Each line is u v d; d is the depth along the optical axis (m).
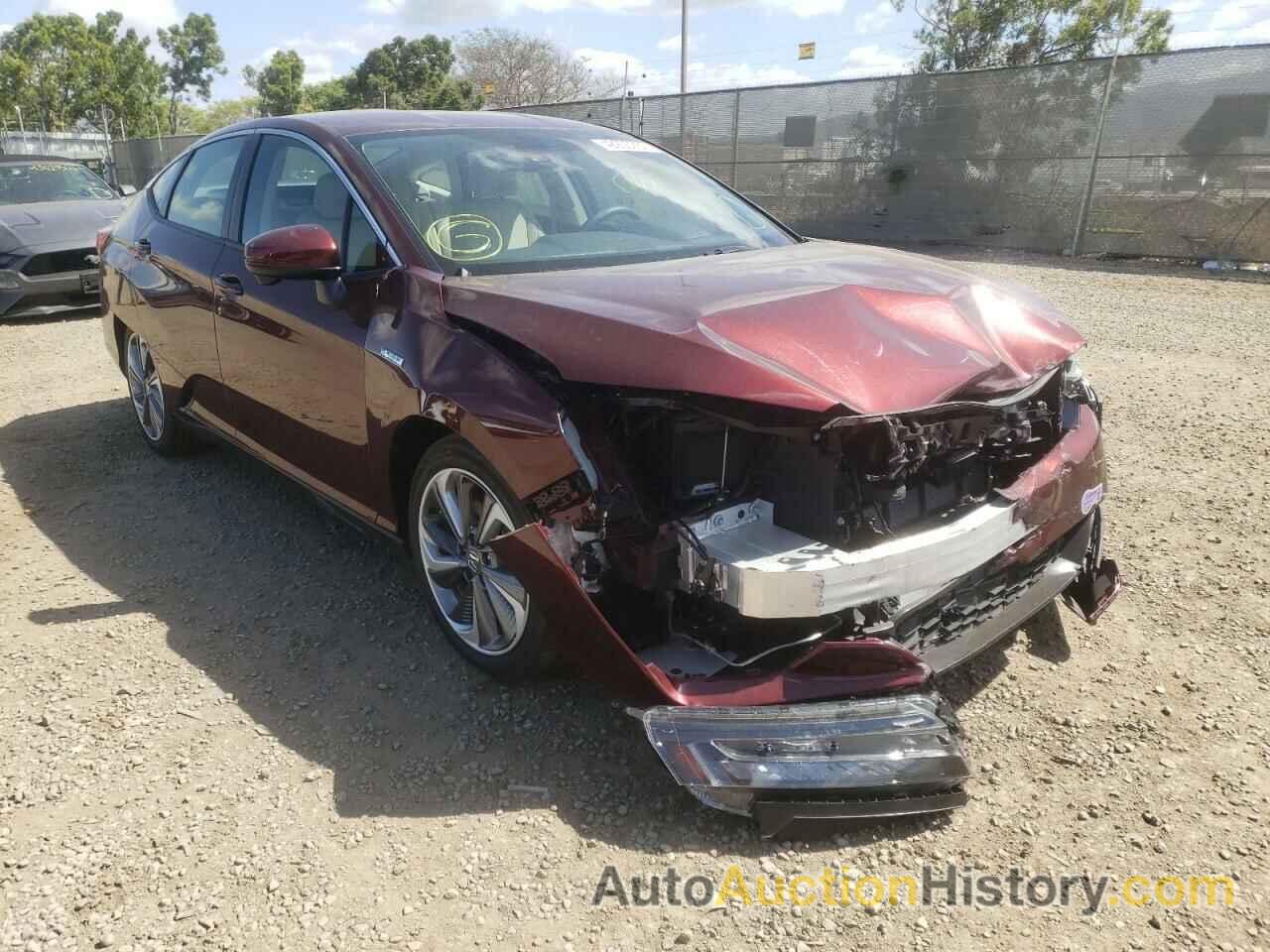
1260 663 3.09
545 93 45.44
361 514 3.36
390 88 44.38
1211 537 3.97
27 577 3.74
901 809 2.32
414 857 2.29
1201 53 11.76
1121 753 2.68
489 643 2.91
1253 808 2.46
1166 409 5.72
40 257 8.45
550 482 2.42
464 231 3.17
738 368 2.25
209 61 71.38
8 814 2.43
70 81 53.28
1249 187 11.74
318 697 2.94
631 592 2.44
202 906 2.15
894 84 14.48
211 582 3.69
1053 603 3.39
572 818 2.42
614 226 3.51
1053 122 13.12
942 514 2.57
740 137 16.38
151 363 4.92
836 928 2.10
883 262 3.16
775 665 2.42
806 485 2.37
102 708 2.89
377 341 2.98
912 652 2.50
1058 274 11.53
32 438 5.41
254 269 3.08
